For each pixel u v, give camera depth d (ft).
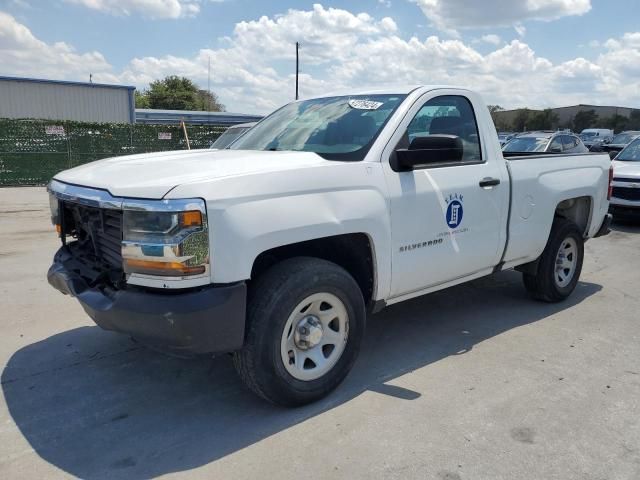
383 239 11.75
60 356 13.66
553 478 8.91
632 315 17.06
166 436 10.14
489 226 14.47
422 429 10.33
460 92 14.33
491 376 12.64
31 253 25.18
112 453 9.60
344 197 10.99
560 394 11.76
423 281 13.17
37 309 17.11
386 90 13.99
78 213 11.53
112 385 12.18
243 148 14.24
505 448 9.73
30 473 9.02
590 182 18.13
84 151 67.21
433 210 12.80
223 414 10.93
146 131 71.72
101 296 10.29
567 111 210.38
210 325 9.33
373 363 13.35
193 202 9.08
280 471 9.07
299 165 10.68
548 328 15.83
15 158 62.75
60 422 10.63
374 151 11.92
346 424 10.50
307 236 10.36
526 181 15.47
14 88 83.82
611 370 13.01
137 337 9.95
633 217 33.42
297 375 10.80
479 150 14.55
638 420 10.72
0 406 11.23
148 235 9.20
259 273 10.97
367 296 12.39
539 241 16.38
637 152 37.60
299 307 10.50
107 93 91.15
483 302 18.25
